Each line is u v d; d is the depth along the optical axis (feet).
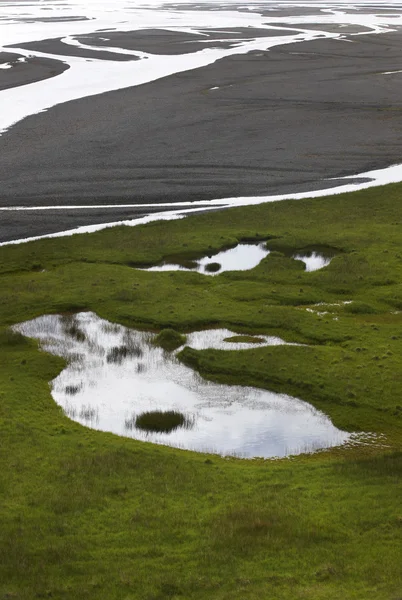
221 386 143.43
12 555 89.97
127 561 89.15
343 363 147.23
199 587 83.82
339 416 130.82
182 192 273.75
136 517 98.27
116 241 224.53
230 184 284.00
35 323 171.73
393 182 285.43
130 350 159.02
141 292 185.88
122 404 137.39
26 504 101.60
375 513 98.17
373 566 86.12
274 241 223.71
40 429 124.77
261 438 125.90
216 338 163.22
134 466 113.39
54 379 145.89
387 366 145.07
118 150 330.95
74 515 99.04
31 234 230.48
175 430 128.67
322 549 90.33
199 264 210.38
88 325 170.81
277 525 95.50
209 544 92.12
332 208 256.11
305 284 192.75
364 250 214.28
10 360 152.56
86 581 85.30
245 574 85.87
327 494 104.17
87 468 111.86
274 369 146.82
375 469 111.14
